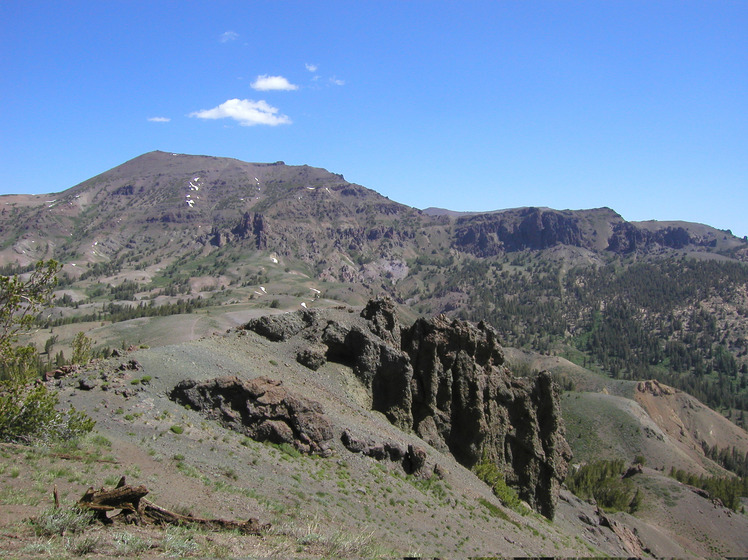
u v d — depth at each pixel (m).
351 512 35.00
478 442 62.12
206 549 21.69
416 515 39.69
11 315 31.62
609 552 72.56
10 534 19.42
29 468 25.73
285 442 40.38
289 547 24.12
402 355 58.22
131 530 22.02
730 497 149.38
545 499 67.88
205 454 34.09
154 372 40.72
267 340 56.19
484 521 46.12
